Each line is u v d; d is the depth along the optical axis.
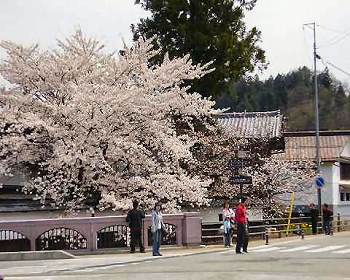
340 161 49.16
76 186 25.58
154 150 27.25
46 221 21.73
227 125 45.28
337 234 34.69
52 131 24.80
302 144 50.12
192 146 30.92
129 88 26.73
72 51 27.67
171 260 18.88
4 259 20.19
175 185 26.19
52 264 18.73
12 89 27.22
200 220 24.47
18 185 28.30
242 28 37.53
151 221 22.53
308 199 47.31
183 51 35.47
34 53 27.03
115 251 22.12
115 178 25.77
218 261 17.89
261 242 26.83
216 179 31.03
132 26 37.25
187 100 27.86
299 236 31.73
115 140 25.30
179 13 36.00
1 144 25.28
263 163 34.53
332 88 109.38
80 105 24.98
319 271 14.77
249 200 32.66
